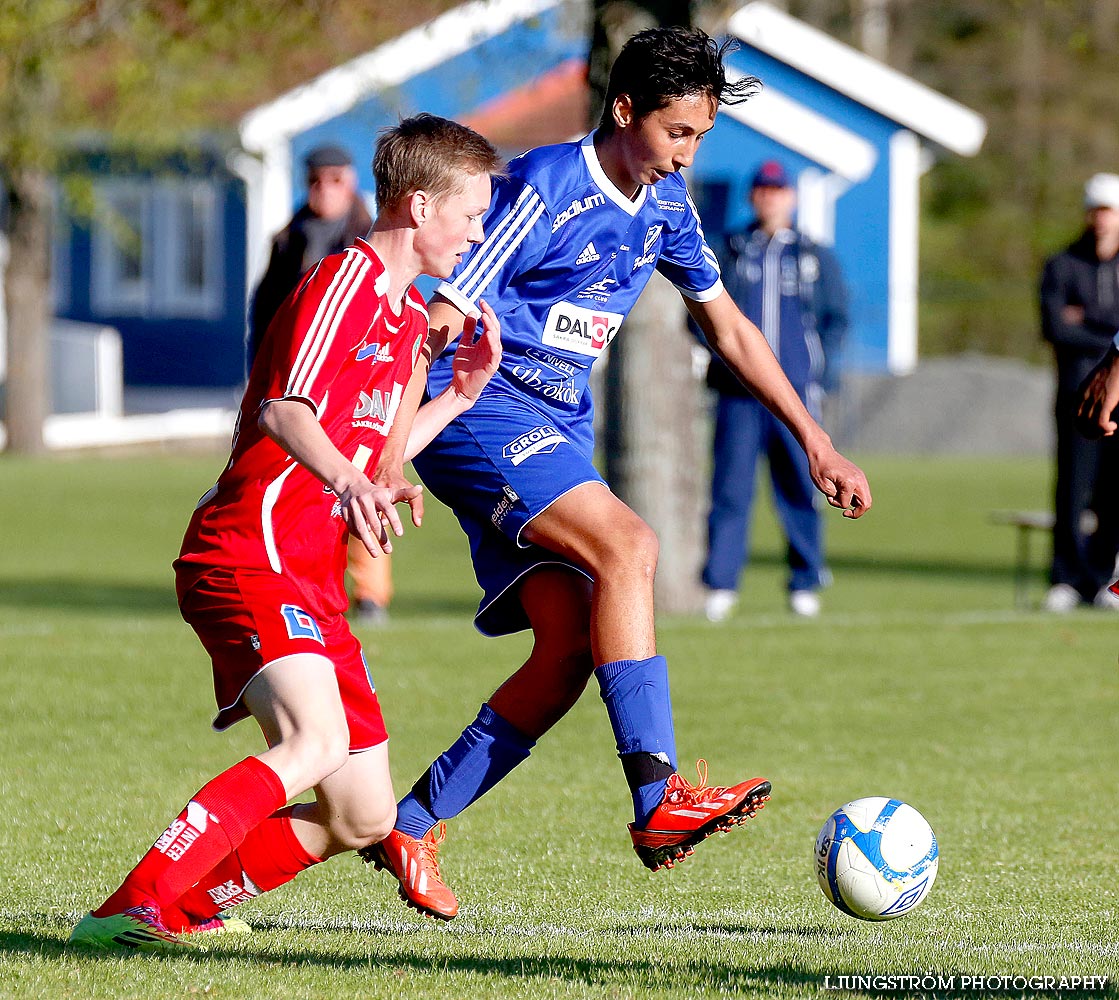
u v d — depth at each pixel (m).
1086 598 44.03
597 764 26.50
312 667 14.70
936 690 32.34
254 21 54.41
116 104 87.88
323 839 16.02
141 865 14.91
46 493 78.69
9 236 99.00
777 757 26.77
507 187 17.14
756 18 102.25
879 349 113.44
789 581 42.50
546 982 14.28
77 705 30.23
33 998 13.40
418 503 15.30
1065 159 179.12
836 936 16.81
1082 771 25.92
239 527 14.81
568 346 17.84
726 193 106.75
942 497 79.38
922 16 181.38
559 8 55.78
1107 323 41.91
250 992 13.72
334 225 35.44
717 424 41.50
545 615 17.39
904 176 113.69
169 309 126.62
